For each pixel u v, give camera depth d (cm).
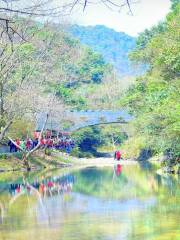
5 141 8069
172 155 6400
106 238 2805
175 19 5981
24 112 7175
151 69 7700
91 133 12488
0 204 4025
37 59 7225
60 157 9462
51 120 9600
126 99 7762
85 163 9744
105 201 4041
